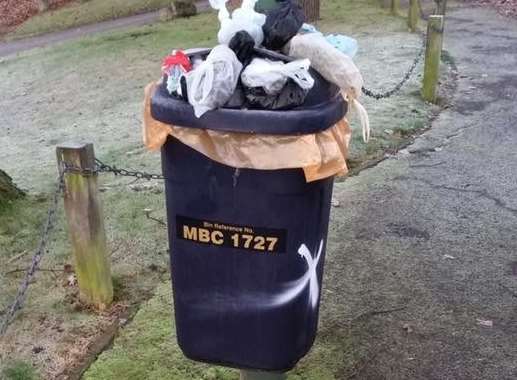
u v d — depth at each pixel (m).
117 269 3.65
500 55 8.97
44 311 3.27
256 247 2.07
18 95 9.57
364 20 12.06
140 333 3.06
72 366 2.86
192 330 2.24
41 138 7.13
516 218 4.23
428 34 6.52
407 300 3.32
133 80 9.46
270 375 2.28
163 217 4.32
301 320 2.17
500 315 3.18
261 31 2.04
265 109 1.88
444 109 6.60
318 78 2.01
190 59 2.11
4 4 21.59
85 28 18.61
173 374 2.77
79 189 3.04
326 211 2.17
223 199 2.03
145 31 13.33
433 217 4.26
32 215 4.46
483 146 5.53
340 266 3.66
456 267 3.64
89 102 8.60
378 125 5.96
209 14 14.96
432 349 2.92
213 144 1.94
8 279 3.62
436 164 5.17
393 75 7.72
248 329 2.18
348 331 3.06
